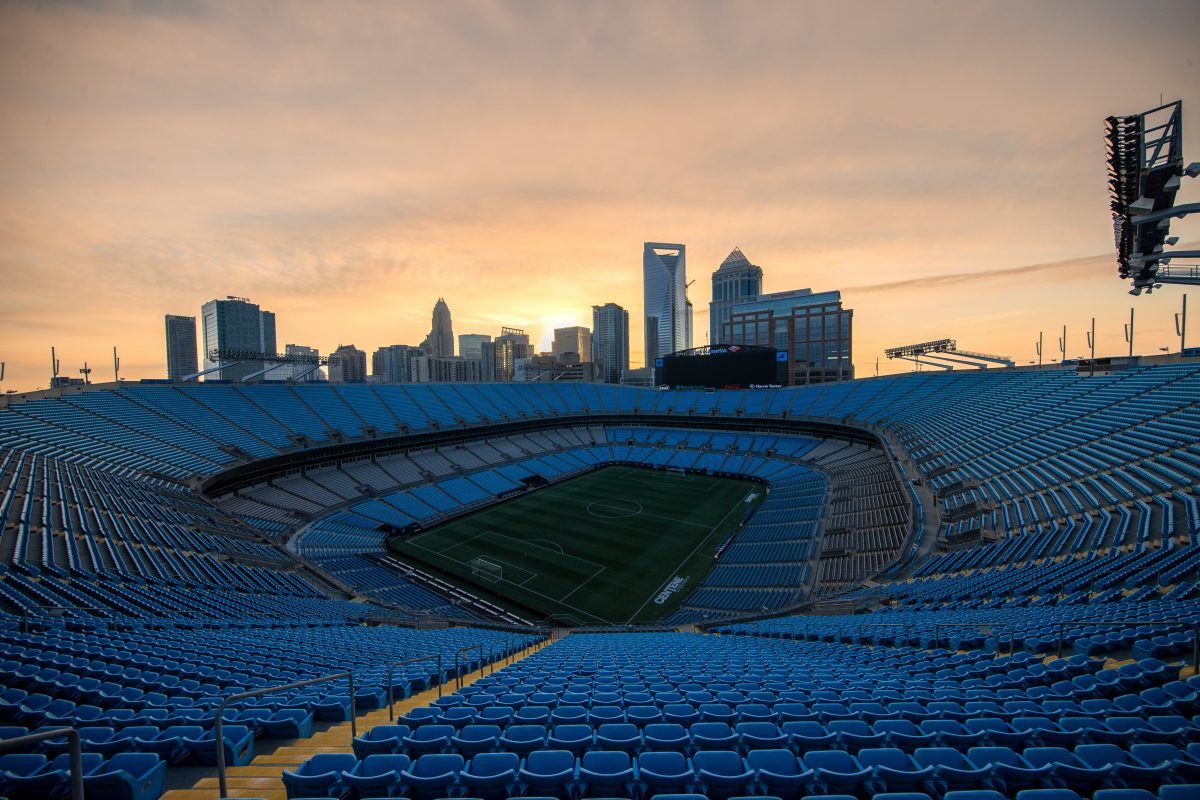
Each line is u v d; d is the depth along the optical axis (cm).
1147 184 2397
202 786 877
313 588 3588
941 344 7869
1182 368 4275
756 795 757
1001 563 2820
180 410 5481
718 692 1271
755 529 5272
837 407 7988
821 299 18875
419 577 4362
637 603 3966
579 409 9819
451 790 770
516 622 3697
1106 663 1385
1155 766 791
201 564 3175
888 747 899
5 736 898
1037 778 768
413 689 1522
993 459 4397
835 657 1819
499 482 6988
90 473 3888
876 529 4331
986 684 1272
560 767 823
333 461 6228
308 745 1060
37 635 1698
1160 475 3016
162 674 1438
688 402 9725
